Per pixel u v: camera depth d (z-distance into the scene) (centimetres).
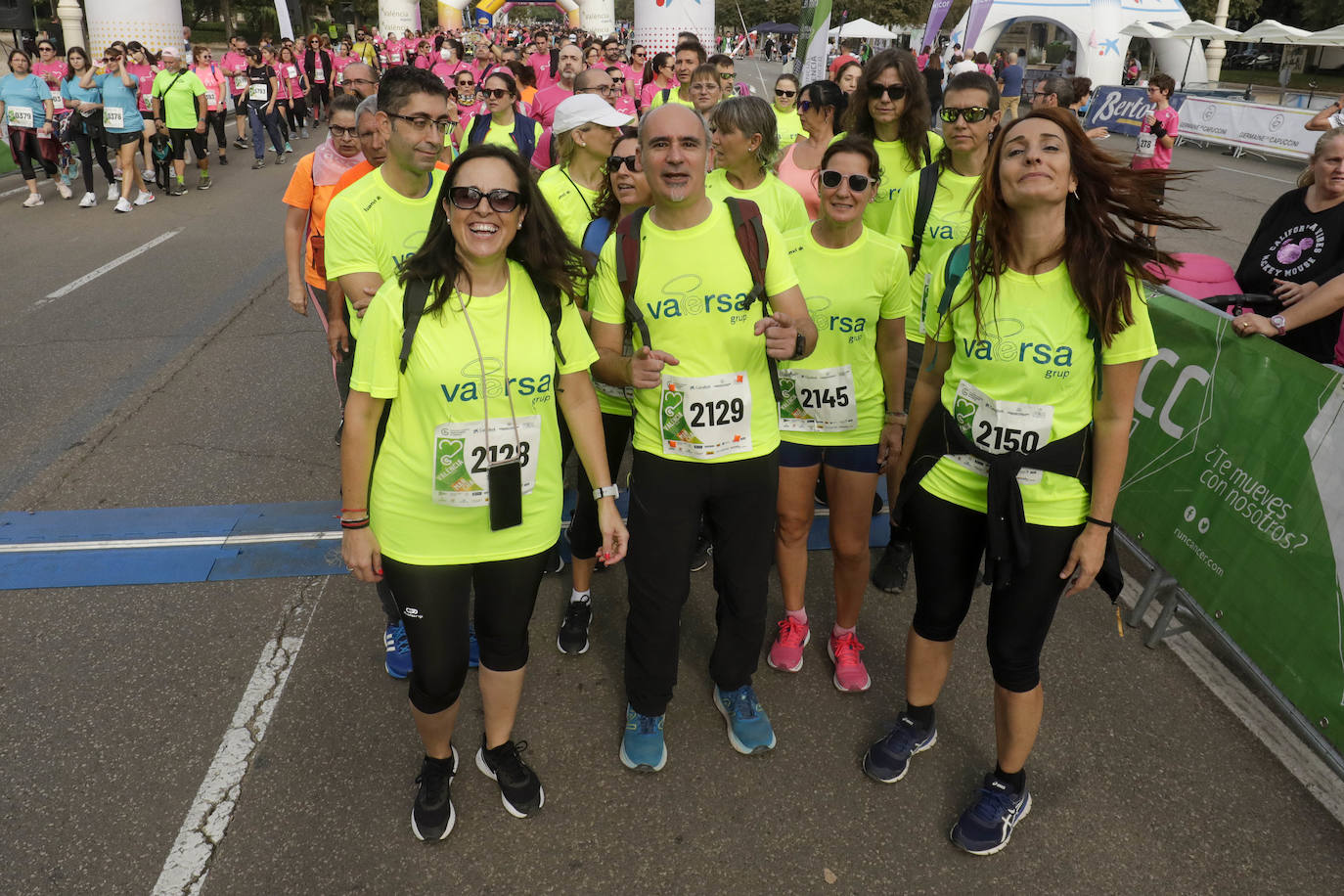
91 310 713
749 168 351
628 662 270
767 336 236
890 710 302
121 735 283
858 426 295
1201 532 321
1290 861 246
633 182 296
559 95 827
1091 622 348
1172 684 314
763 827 254
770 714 299
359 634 334
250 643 328
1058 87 536
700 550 389
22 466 459
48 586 357
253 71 1374
